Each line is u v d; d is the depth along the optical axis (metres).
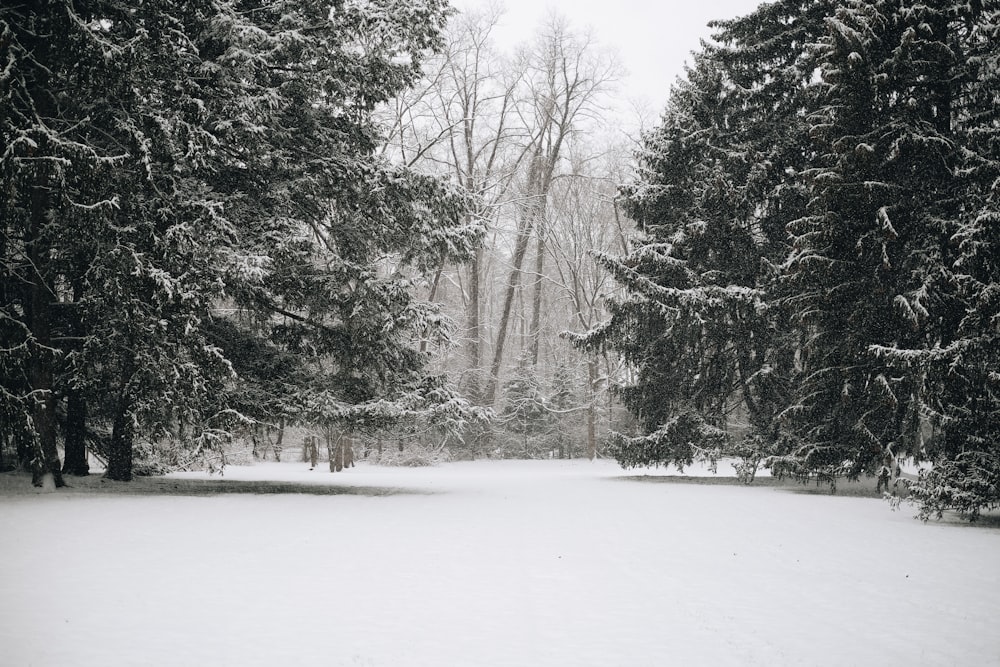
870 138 23.92
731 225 31.20
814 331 28.23
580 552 12.12
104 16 19.23
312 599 8.49
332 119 23.27
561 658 6.50
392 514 16.78
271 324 23.44
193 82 19.88
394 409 21.83
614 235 57.38
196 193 20.05
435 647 6.75
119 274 18.34
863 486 28.38
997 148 20.88
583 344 34.31
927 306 22.45
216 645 6.66
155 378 19.19
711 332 31.66
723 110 32.53
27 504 16.42
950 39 24.22
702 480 33.47
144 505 16.86
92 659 6.18
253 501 18.83
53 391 20.20
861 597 9.24
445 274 57.75
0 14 17.72
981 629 7.79
